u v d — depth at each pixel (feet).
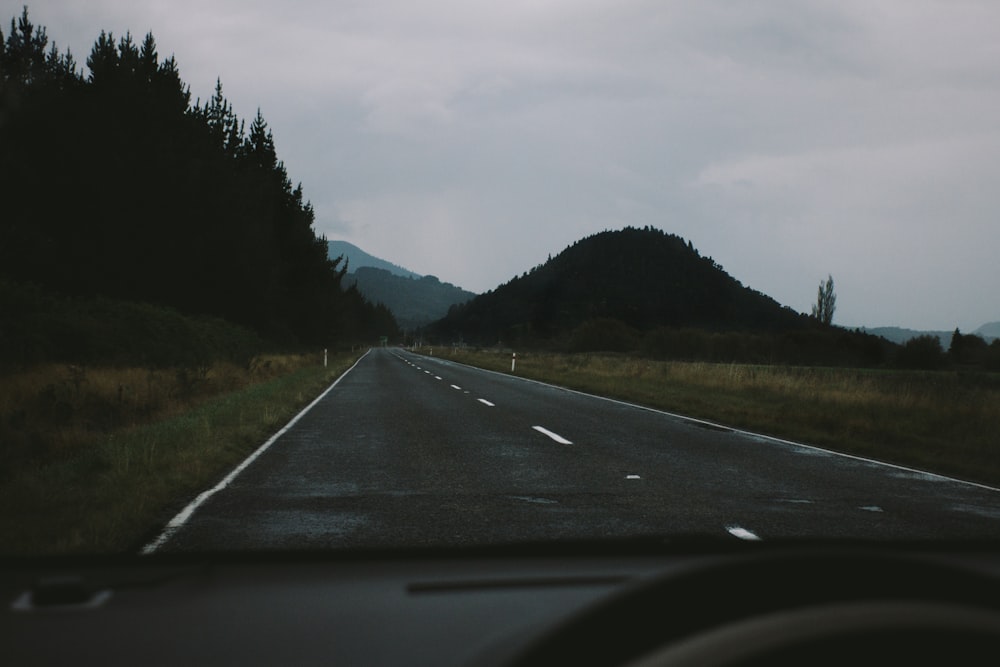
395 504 22.45
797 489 26.25
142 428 37.35
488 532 18.67
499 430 42.86
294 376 96.53
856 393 67.46
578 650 3.89
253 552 10.40
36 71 115.85
